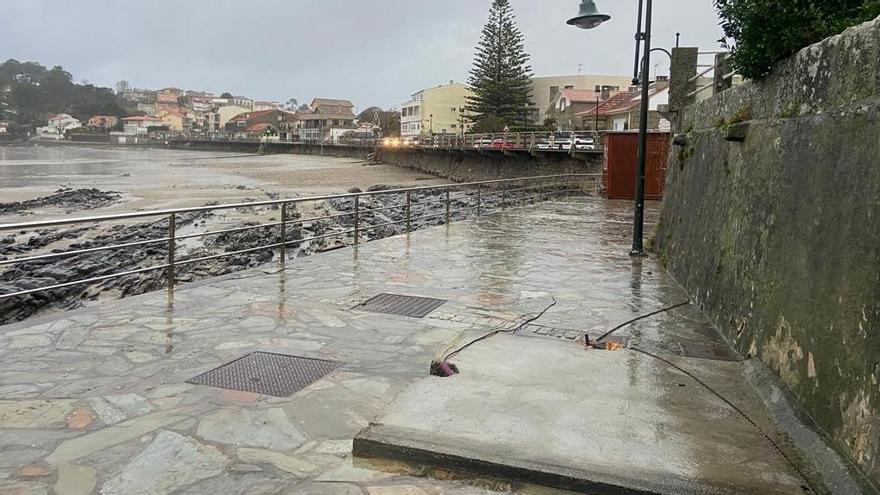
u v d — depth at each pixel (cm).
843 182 377
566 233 1388
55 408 408
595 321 654
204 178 5097
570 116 6094
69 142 14575
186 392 441
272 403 425
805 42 508
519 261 1023
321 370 493
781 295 459
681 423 384
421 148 5900
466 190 3747
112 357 511
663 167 2214
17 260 623
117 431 377
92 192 3425
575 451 345
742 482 313
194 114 18225
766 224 521
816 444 341
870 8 455
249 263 1414
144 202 3102
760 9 537
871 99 353
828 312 371
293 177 5353
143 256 1494
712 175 766
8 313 970
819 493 305
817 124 430
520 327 627
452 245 1195
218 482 323
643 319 664
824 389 359
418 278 870
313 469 340
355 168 6588
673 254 938
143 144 14012
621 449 348
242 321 629
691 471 323
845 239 362
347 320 643
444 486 326
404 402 410
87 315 639
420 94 9356
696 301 734
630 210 1952
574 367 488
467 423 379
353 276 876
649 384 453
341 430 388
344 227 2061
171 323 614
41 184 4262
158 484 320
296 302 714
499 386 442
